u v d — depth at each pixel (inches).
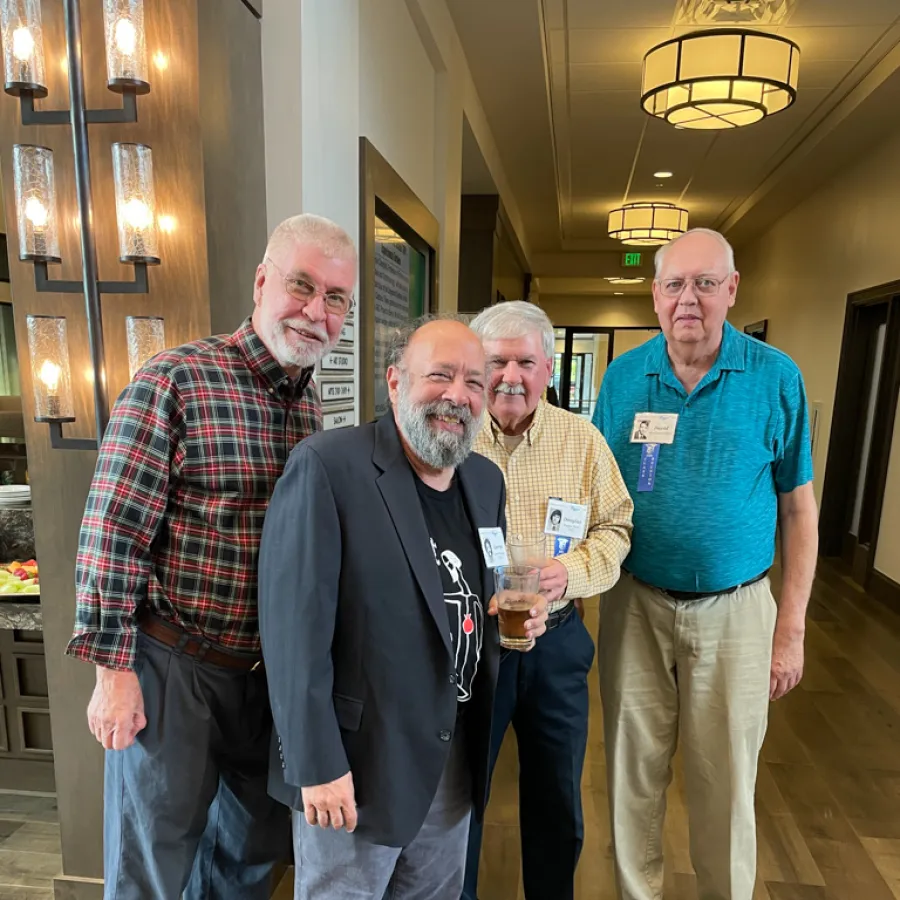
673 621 61.4
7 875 74.3
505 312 56.1
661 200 272.5
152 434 46.2
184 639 49.0
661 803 66.8
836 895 73.7
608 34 135.9
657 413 61.7
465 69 147.9
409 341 43.8
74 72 53.4
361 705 42.6
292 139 64.7
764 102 130.5
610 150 208.2
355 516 41.8
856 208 198.8
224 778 56.8
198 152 56.2
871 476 187.5
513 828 85.0
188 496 48.3
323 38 68.3
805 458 61.1
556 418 59.6
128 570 45.9
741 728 60.6
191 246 57.6
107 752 51.9
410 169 112.5
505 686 57.4
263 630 42.0
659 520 60.7
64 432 63.2
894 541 168.6
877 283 183.2
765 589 61.6
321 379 69.7
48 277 61.2
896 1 120.3
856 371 202.4
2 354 122.7
